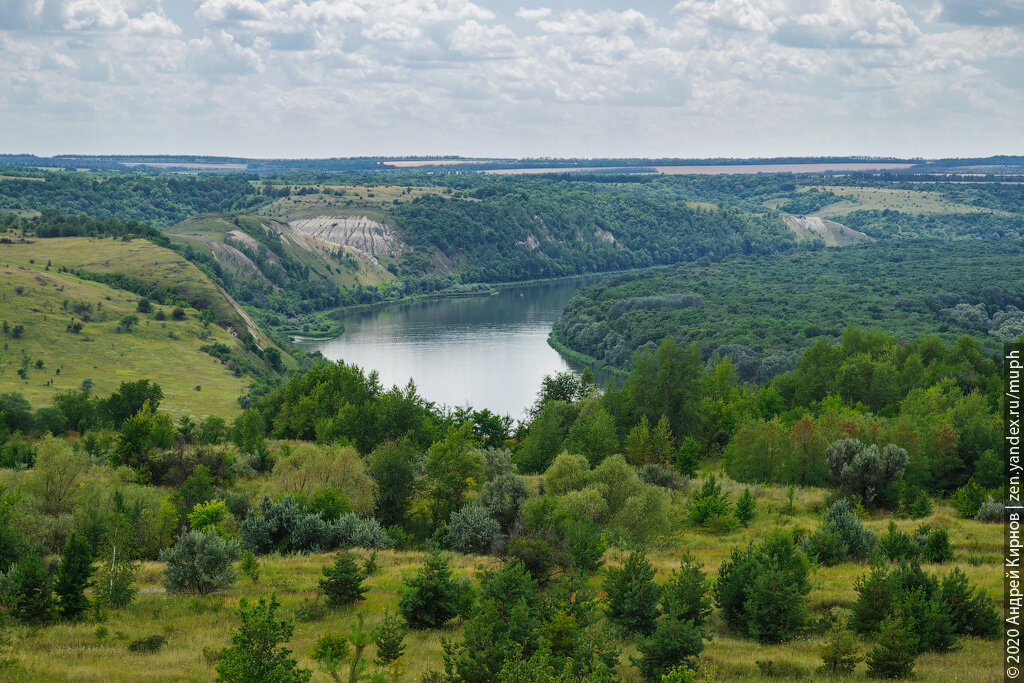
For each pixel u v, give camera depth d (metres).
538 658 31.84
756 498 80.25
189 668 35.62
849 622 41.53
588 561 49.81
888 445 76.81
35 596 41.94
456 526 60.59
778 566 44.44
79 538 43.19
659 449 93.25
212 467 80.00
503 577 39.22
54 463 62.44
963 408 95.00
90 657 36.81
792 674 36.41
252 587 49.28
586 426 95.94
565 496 64.62
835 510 59.94
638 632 40.72
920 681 34.88
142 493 64.06
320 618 43.66
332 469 71.88
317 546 60.31
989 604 41.38
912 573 42.31
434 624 42.59
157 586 49.78
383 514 71.12
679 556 59.38
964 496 71.88
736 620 42.91
